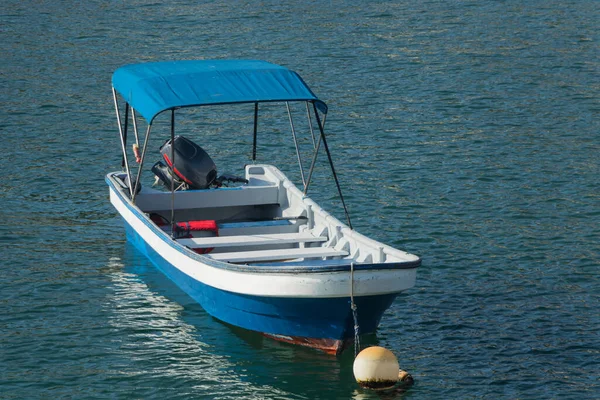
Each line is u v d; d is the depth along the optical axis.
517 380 15.52
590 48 42.56
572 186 25.78
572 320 17.70
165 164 21.34
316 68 39.19
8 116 32.16
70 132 30.72
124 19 48.38
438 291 19.11
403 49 42.47
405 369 15.93
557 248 21.41
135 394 15.12
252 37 44.59
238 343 16.86
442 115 32.78
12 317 17.72
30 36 44.62
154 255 19.64
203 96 17.66
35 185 25.75
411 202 24.55
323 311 15.56
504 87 36.31
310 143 29.91
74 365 15.99
